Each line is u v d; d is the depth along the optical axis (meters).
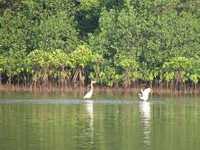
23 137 133.25
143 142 129.25
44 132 138.62
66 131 139.88
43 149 123.31
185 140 131.00
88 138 132.75
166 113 169.00
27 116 161.88
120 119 157.25
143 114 166.88
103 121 153.75
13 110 174.25
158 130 141.62
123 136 134.75
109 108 180.88
